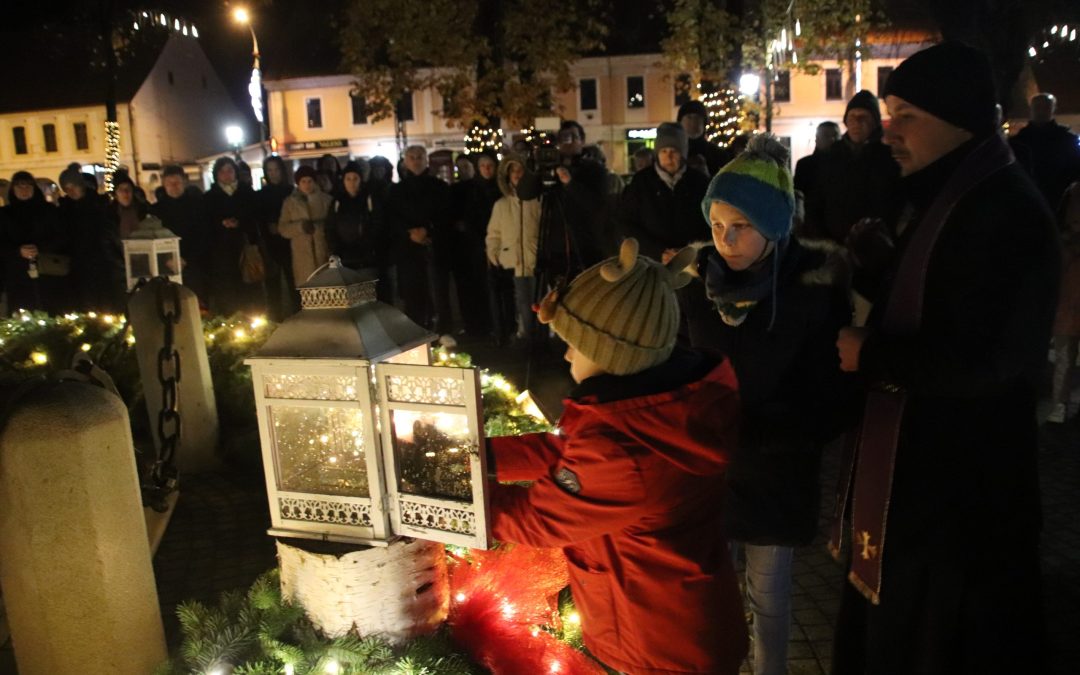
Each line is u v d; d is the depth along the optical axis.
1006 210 2.11
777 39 15.05
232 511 4.98
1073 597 3.84
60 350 7.30
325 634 2.69
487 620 2.89
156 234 5.78
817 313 2.67
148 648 2.93
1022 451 2.21
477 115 16.66
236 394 6.33
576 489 2.14
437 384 2.38
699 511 2.20
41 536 2.69
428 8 15.79
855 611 2.53
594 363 2.13
